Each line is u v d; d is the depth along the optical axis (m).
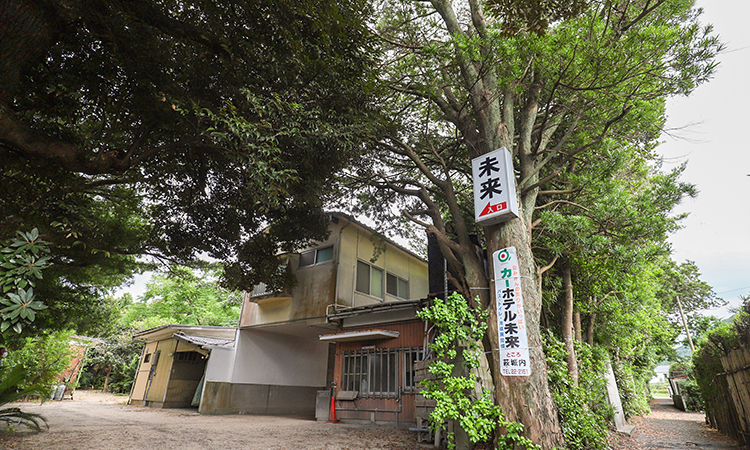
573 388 7.27
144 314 26.66
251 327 14.23
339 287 13.04
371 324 11.31
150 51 4.94
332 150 7.00
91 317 11.22
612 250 7.22
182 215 8.46
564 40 6.45
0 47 3.92
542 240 8.36
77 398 19.31
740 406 8.26
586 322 10.90
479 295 7.18
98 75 5.23
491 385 8.03
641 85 7.17
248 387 13.89
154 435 7.67
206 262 10.41
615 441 8.59
